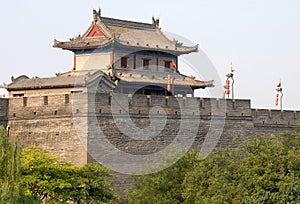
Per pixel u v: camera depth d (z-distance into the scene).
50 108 93.94
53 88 100.25
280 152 77.62
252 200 72.62
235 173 78.06
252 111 109.88
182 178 85.06
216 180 76.81
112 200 91.12
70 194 83.31
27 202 68.62
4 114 96.44
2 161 68.62
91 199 85.06
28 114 95.19
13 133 95.94
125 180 94.06
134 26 114.19
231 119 106.56
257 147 80.81
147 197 83.38
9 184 67.62
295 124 116.25
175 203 82.75
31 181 81.62
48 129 93.81
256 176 75.38
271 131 112.69
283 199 72.19
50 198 83.75
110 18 112.81
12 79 105.06
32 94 102.19
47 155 88.19
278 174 74.75
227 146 105.56
